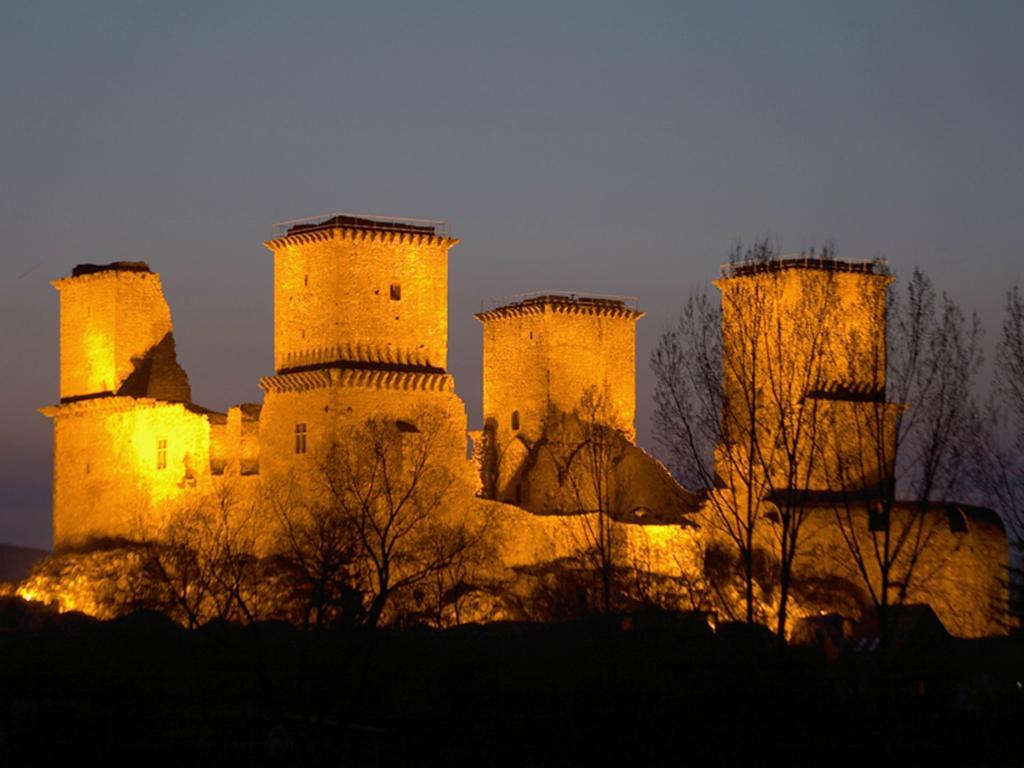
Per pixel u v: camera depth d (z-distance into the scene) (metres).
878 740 171.12
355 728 178.00
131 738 175.75
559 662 179.88
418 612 198.25
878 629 199.88
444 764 171.88
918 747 170.75
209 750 173.38
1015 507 172.25
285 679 184.75
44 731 176.75
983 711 179.75
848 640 198.00
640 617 183.38
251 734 177.25
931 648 199.62
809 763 168.62
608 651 176.00
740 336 199.50
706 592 193.12
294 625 193.88
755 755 169.62
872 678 180.12
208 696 184.88
